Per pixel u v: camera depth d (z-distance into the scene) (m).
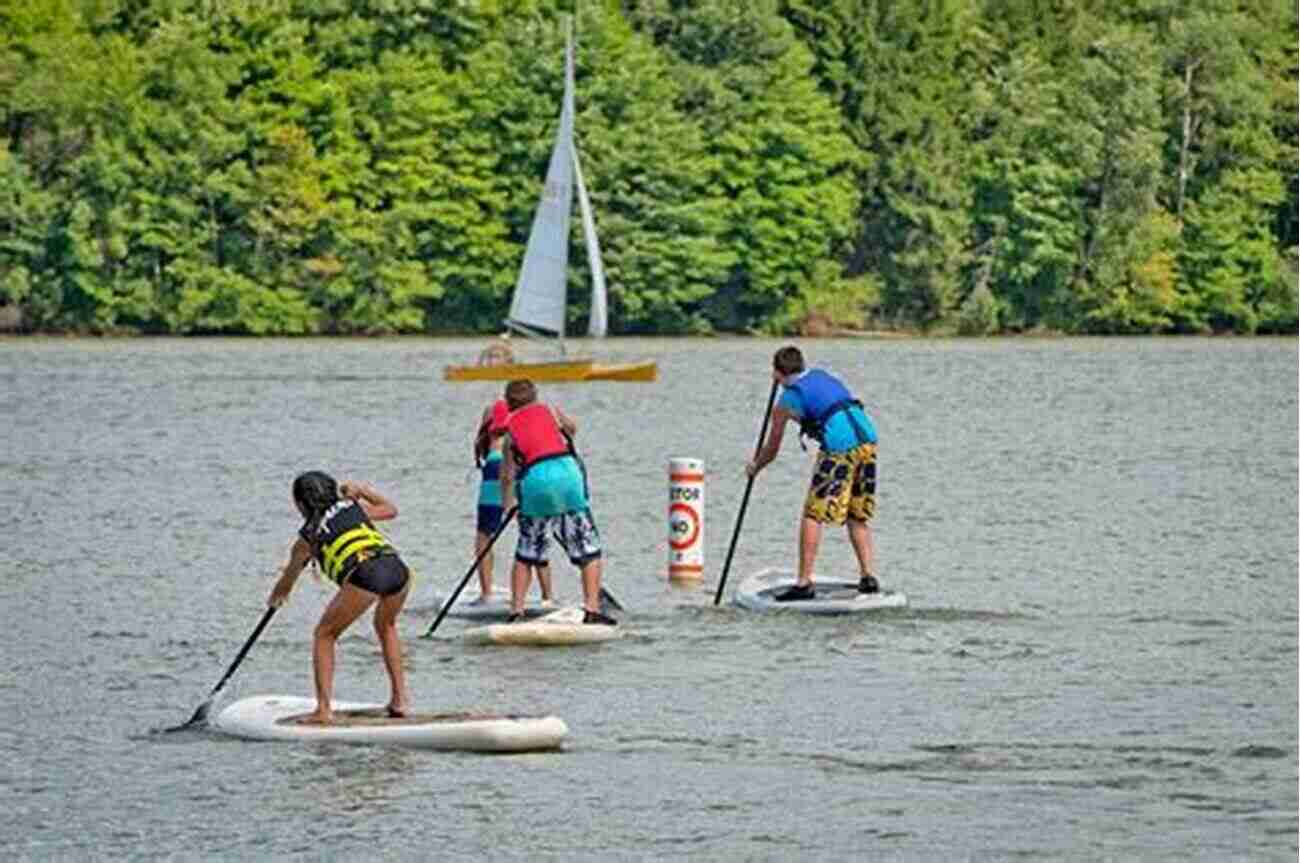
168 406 168.88
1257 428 153.25
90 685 56.34
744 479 112.69
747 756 48.75
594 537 61.91
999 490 107.44
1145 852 42.12
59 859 42.31
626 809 44.97
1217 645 61.59
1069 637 62.69
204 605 68.69
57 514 95.12
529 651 60.00
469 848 42.69
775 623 64.31
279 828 43.88
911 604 68.44
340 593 50.09
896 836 43.22
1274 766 47.88
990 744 49.81
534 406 62.06
